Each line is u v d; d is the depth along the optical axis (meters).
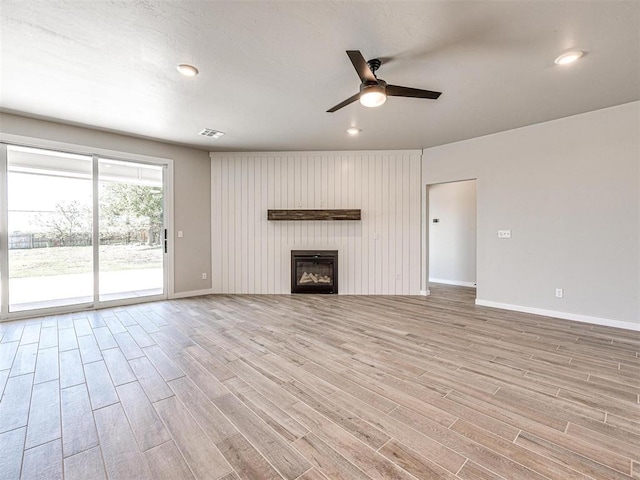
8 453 1.57
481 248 4.66
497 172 4.47
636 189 3.42
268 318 3.96
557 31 2.18
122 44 2.37
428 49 2.41
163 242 5.10
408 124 4.11
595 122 3.65
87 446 1.62
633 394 2.10
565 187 3.88
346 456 1.54
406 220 5.45
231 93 3.20
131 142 4.70
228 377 2.37
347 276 5.55
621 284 3.52
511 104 3.46
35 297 4.09
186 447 1.61
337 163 5.53
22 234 3.99
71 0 1.90
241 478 1.41
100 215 4.55
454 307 4.54
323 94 3.22
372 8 1.97
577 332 3.38
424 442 1.64
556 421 1.81
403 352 2.84
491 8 1.96
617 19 2.05
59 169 4.23
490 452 1.56
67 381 2.31
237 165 5.59
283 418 1.86
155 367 2.54
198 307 4.54
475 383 2.26
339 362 2.63
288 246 5.59
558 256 3.95
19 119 3.84
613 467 1.46
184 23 2.12
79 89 3.12
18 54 2.50
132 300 4.75
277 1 1.91
